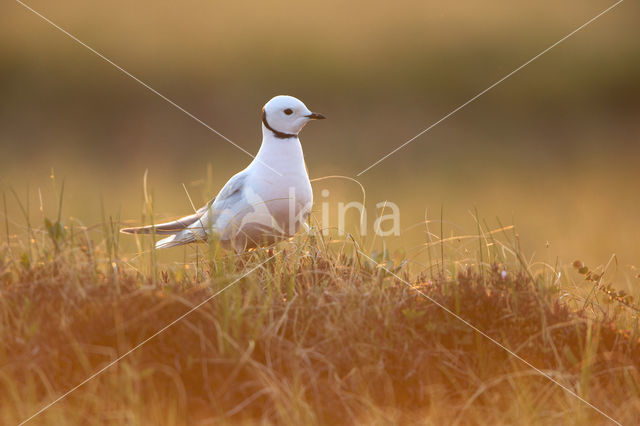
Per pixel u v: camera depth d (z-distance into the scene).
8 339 9.38
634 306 11.64
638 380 9.66
